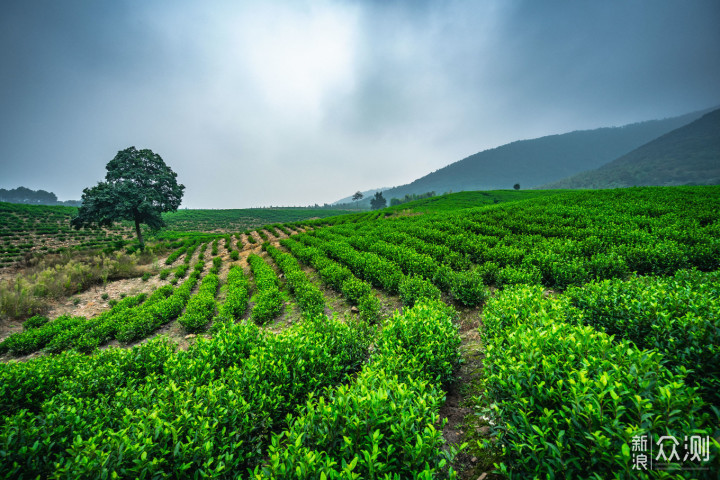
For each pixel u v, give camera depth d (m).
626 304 5.06
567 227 18.02
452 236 19.00
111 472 3.12
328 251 22.83
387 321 6.64
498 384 3.81
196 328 12.77
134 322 12.44
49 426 4.21
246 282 18.38
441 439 3.12
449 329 5.98
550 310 5.66
